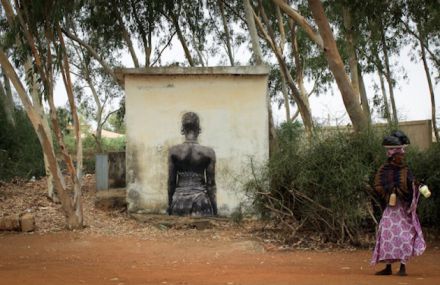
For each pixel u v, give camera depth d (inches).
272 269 336.2
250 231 525.3
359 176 425.4
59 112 1123.3
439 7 610.9
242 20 892.6
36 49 502.0
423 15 741.9
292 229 464.1
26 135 912.9
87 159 1162.0
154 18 791.7
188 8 833.5
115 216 597.9
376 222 437.7
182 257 397.4
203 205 582.9
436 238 468.4
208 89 589.0
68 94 539.2
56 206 639.1
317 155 442.0
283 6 511.5
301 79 835.4
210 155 585.6
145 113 592.7
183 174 587.8
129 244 459.5
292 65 989.8
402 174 287.0
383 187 291.1
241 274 307.6
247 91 585.9
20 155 876.0
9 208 619.5
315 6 490.6
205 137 587.8
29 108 513.3
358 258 391.2
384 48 879.1
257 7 858.8
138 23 781.3
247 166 568.4
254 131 582.6
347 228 446.3
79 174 539.5
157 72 584.1
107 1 757.9
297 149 460.4
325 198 443.5
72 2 522.0
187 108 590.6
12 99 968.9
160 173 589.9
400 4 740.0
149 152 592.1
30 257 396.5
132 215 585.3
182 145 588.7
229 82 588.1
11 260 383.2
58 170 527.8
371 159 444.5
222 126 586.6
